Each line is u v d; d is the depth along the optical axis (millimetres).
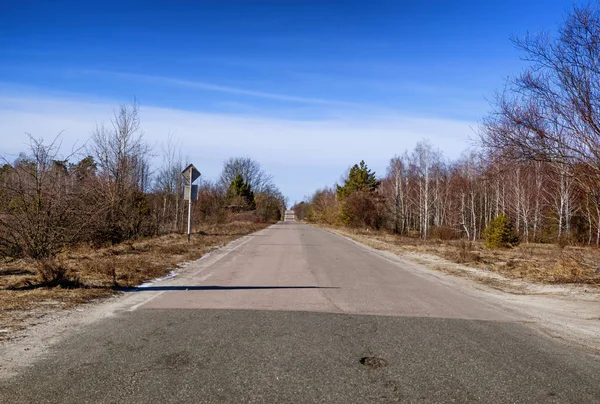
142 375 3971
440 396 3707
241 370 4172
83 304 6773
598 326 6477
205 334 5344
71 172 12945
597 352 5129
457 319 6578
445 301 8039
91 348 4703
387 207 54312
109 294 7648
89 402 3400
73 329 5410
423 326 6066
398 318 6516
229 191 65500
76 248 13711
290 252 17469
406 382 3994
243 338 5223
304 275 10969
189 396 3555
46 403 3367
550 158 11469
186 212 29344
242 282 9586
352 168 60844
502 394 3785
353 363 4461
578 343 5500
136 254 13500
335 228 49969
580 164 11016
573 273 11422
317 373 4152
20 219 10320
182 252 15117
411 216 55188
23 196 10539
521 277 11461
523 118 11523
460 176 49906
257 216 62000
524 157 11703
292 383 3889
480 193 47438
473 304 7855
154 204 27203
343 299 7902
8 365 4145
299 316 6441
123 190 18656
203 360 4418
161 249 15000
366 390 3783
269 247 19750
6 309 6188
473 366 4473
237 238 25531
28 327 5410
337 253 17625
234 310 6734
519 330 6039
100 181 16891
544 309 7668
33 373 3961
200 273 10820
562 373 4348
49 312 6160
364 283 9914
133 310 6551
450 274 12062
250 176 84938
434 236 36719
